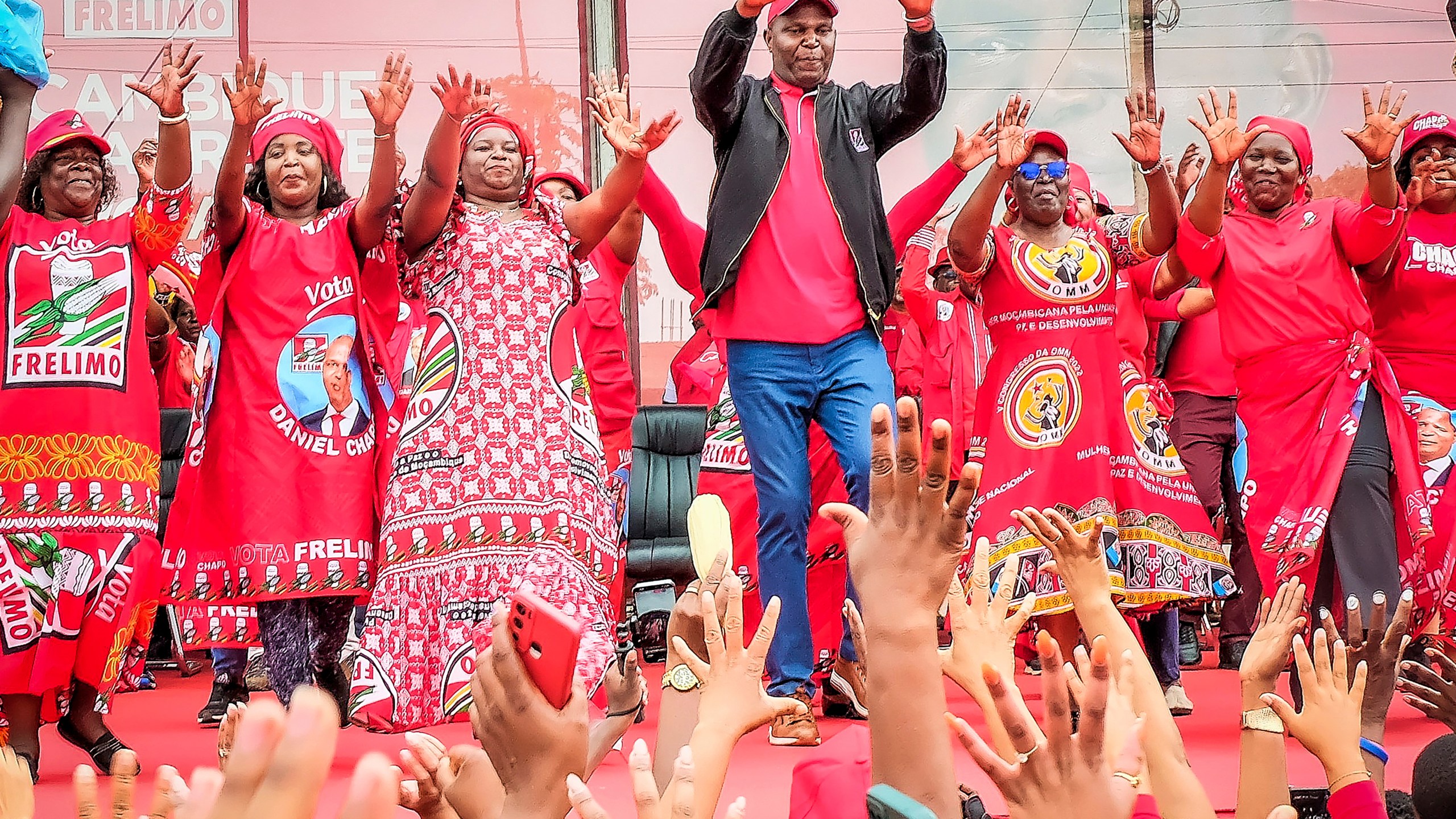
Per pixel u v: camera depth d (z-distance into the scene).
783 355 3.83
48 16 8.44
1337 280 4.09
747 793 2.98
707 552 1.88
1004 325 4.25
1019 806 1.19
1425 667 2.24
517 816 1.20
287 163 3.94
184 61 3.74
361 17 8.59
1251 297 4.13
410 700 3.48
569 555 3.55
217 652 4.74
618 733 1.89
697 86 3.81
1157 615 4.46
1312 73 9.10
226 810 0.75
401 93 3.73
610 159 8.73
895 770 1.43
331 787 3.29
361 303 3.90
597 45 8.70
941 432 1.37
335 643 4.02
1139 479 4.27
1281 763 1.96
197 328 6.62
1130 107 4.21
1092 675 1.17
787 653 3.77
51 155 3.78
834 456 4.39
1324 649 1.86
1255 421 4.15
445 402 3.61
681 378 6.98
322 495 3.78
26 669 3.54
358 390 3.88
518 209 3.84
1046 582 4.10
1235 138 4.04
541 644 1.18
